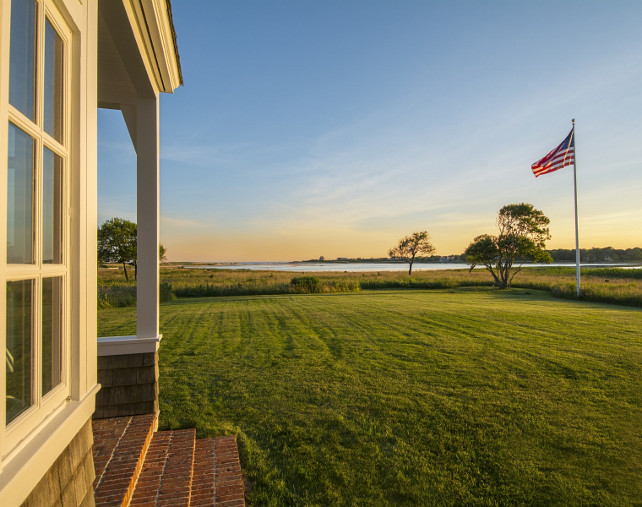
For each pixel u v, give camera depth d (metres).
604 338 8.21
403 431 3.89
